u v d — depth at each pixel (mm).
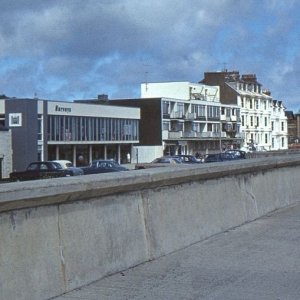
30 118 80062
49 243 6074
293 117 176125
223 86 138250
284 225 10789
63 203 6352
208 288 6570
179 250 8516
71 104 89375
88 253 6652
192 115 121062
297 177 14789
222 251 8477
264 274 7199
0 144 71312
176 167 9117
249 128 141375
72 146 91125
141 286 6594
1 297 5387
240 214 10906
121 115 101688
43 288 5918
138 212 7715
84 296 6160
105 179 6910
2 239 5488
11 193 5473
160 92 125500
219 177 10273
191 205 9141
